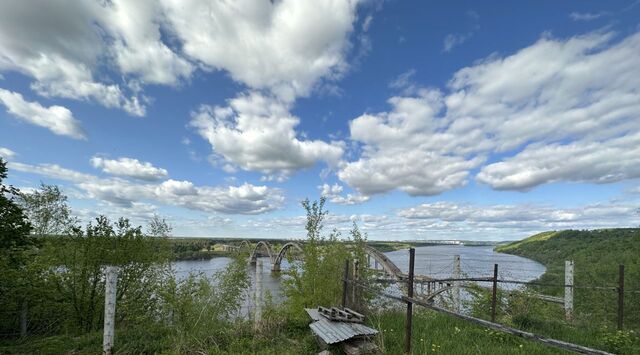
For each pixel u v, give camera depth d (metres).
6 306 10.63
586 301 11.27
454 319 9.14
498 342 7.17
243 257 11.84
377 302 10.56
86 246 11.72
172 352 7.06
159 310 11.59
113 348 7.07
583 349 3.20
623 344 7.05
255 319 8.81
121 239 12.19
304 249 11.15
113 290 7.18
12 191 11.31
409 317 6.25
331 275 10.49
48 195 16.00
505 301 10.76
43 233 15.51
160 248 13.43
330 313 7.61
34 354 7.57
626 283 11.23
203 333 8.16
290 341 7.92
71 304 11.54
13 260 10.77
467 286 11.64
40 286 10.97
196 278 10.85
